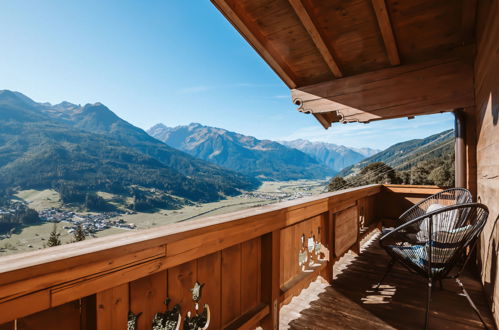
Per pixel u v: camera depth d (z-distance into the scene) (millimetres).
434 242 1715
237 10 2473
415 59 2965
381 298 2146
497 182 1812
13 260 633
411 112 2916
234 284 1403
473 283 2412
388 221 4297
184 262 1027
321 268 2277
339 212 2613
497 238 1791
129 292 881
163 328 1001
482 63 2234
